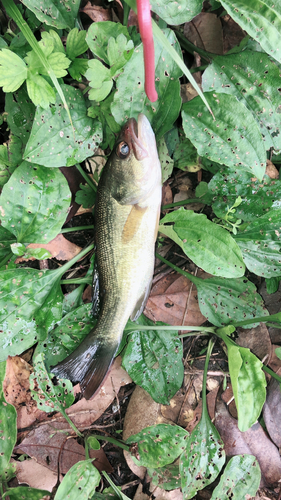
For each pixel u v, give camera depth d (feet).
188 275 1.73
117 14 1.71
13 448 1.57
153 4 1.47
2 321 1.57
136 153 1.37
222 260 1.52
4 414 1.57
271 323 1.74
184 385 1.76
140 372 1.67
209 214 1.79
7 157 1.60
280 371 1.73
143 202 1.45
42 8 1.51
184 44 1.74
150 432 1.60
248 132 1.53
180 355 1.70
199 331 1.76
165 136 1.71
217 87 1.64
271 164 1.74
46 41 1.43
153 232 1.51
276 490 1.71
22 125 1.60
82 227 1.70
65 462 1.65
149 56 1.30
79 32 1.47
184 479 1.59
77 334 1.65
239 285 1.71
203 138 1.56
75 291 1.71
